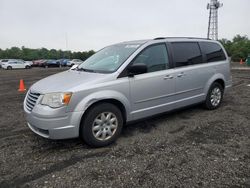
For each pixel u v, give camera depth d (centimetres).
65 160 359
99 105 395
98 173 320
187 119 544
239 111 607
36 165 345
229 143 411
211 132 463
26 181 305
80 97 373
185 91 526
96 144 396
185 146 400
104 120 403
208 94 592
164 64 487
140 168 331
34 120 378
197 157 360
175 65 505
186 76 521
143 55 456
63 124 366
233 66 2702
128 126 501
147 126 500
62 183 298
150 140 428
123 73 422
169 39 514
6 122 549
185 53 534
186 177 307
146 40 489
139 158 361
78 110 372
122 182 298
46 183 299
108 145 409
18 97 883
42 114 364
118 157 365
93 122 390
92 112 386
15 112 643
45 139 440
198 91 562
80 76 424
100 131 400
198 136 444
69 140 432
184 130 475
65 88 373
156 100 471
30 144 419
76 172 324
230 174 312
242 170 322
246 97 784
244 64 3250
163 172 319
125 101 422
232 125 502
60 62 4428
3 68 3509
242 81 1209
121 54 463
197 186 288
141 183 295
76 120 372
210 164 339
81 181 302
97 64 478
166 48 500
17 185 297
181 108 531
